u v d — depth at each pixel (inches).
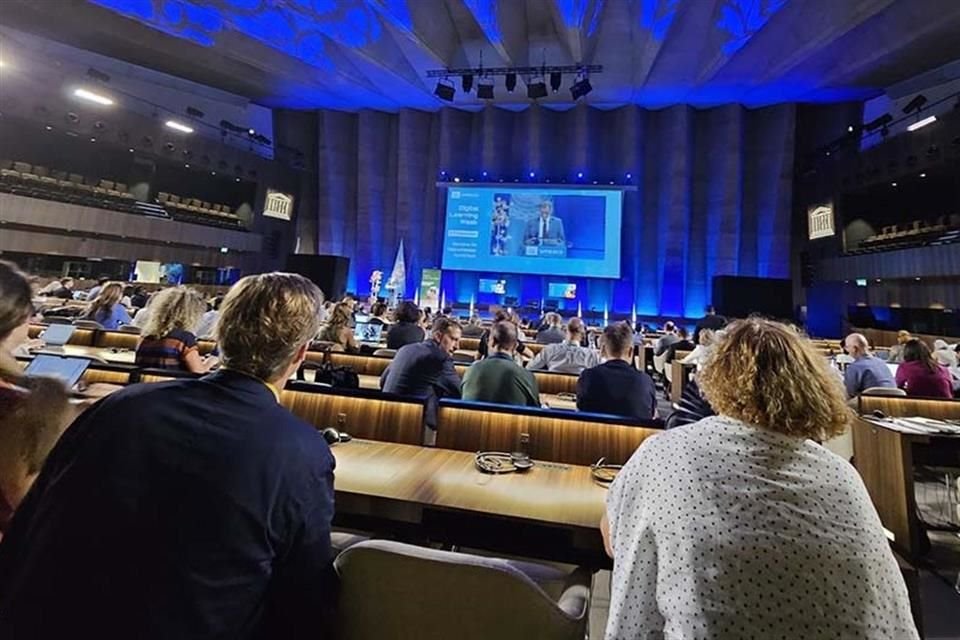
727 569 28.4
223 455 30.5
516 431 83.0
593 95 520.7
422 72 519.2
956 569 97.2
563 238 524.1
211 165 522.0
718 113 524.4
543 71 475.8
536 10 461.1
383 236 601.6
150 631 27.3
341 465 69.8
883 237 438.9
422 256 581.6
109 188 490.9
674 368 213.3
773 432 32.9
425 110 592.4
